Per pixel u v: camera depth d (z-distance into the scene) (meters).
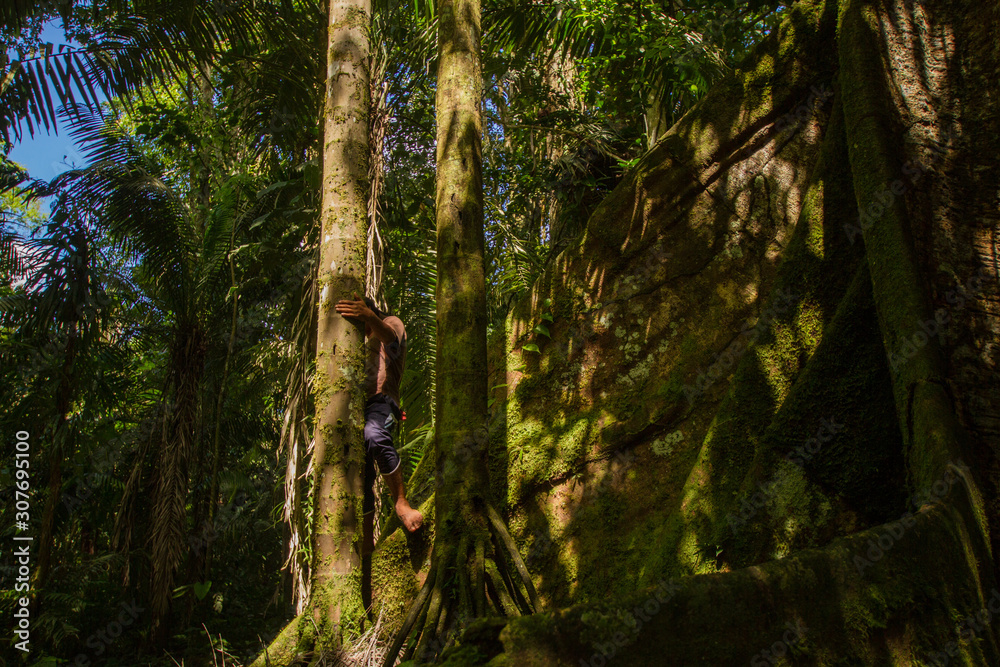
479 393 3.23
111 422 8.70
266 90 7.23
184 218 8.23
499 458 3.79
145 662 6.48
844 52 3.22
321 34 5.95
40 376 7.42
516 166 8.54
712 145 4.02
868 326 2.81
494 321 7.11
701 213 3.97
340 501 3.25
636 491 3.50
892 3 3.22
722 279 3.83
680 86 7.27
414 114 6.82
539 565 3.51
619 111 7.92
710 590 1.81
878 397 2.68
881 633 1.89
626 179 4.15
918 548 2.00
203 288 7.97
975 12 3.11
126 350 9.59
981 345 2.56
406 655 2.88
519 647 1.68
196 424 8.59
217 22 6.04
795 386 2.84
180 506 7.21
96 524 8.40
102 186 7.08
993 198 2.81
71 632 6.14
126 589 7.21
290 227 7.66
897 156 2.90
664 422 3.61
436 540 2.98
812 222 3.38
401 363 3.79
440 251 3.54
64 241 6.89
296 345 4.73
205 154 9.16
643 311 3.87
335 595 3.16
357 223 3.62
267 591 10.07
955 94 3.05
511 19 7.54
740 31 6.86
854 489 2.60
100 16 5.75
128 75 5.70
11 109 5.15
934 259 2.74
